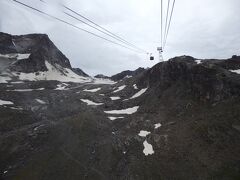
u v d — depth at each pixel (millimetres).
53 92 131875
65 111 102562
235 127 68188
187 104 86250
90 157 67312
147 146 70500
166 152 66000
